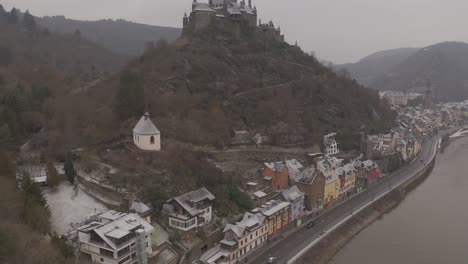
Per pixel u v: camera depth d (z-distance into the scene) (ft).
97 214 298.76
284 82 641.40
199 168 387.96
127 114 451.53
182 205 318.45
